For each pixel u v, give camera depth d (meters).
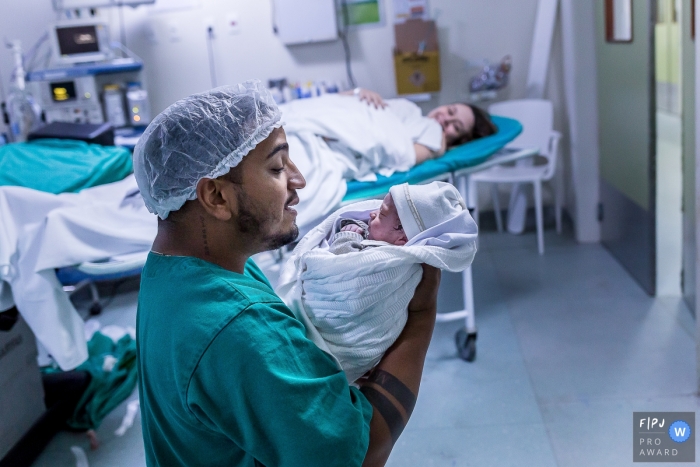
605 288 3.42
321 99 2.92
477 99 4.24
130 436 2.47
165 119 0.97
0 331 2.20
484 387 2.64
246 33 4.25
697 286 2.40
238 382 0.87
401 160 2.59
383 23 4.21
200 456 0.96
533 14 4.17
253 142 0.96
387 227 1.26
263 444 0.88
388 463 2.25
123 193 2.21
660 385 2.54
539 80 4.18
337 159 2.46
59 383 2.61
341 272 1.06
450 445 2.31
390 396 1.04
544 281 3.57
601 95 3.79
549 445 2.26
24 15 4.02
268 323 0.91
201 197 0.95
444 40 4.24
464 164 2.63
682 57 2.96
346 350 1.07
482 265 3.87
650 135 3.08
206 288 0.93
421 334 1.12
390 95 4.35
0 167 2.25
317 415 0.88
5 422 2.23
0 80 4.05
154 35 4.24
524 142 4.10
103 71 3.71
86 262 2.03
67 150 2.42
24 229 2.10
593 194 4.00
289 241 1.04
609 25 3.51
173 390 0.92
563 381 2.63
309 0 4.08
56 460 2.37
